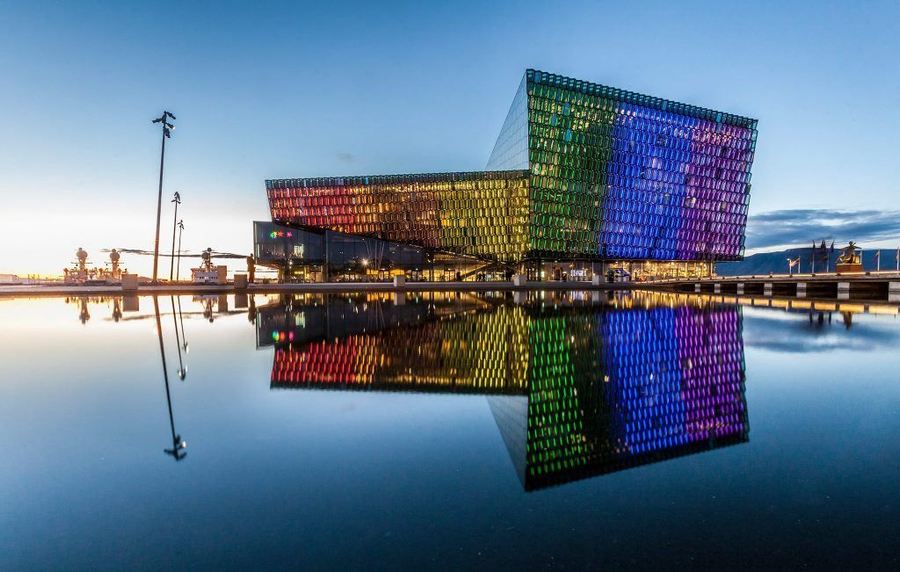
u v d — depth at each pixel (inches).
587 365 312.5
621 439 168.1
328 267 2748.5
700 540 99.6
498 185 2684.5
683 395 233.0
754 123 3297.2
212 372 281.9
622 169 2935.5
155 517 108.3
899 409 203.2
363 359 329.7
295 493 121.1
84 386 243.4
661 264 3284.9
